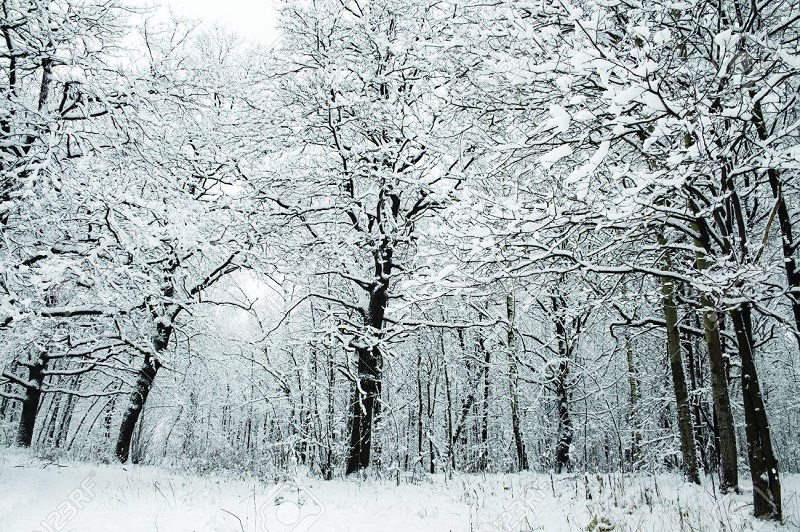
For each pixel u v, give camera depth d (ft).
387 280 44.39
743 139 22.12
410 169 41.75
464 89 27.35
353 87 42.57
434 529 20.02
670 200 25.03
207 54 53.88
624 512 22.20
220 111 43.39
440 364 78.89
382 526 20.35
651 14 21.33
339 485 33.65
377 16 43.45
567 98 18.61
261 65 44.45
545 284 26.76
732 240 22.94
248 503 24.75
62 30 31.48
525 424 73.97
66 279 29.81
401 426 83.05
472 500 26.43
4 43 32.35
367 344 42.63
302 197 45.91
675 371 34.14
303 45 43.88
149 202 29.89
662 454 50.49
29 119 30.83
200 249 33.42
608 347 67.77
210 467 42.24
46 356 45.16
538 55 20.81
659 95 16.20
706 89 18.38
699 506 21.74
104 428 82.07
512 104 23.36
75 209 30.45
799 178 28.96
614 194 20.92
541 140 22.52
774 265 20.36
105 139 32.65
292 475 30.37
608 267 22.26
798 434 96.53
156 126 33.86
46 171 28.14
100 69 33.19
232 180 44.98
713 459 42.47
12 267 26.78
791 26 22.26
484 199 20.81
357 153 42.29
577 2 21.80
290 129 43.86
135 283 29.96
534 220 19.97
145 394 48.75
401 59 42.37
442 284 21.88
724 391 26.25
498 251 21.34
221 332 59.26
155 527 19.07
